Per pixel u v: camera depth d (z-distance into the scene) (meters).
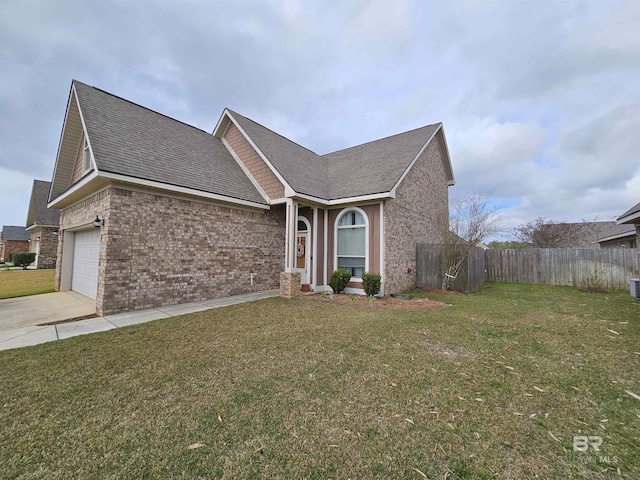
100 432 2.62
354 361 4.19
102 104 9.29
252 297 9.91
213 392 3.32
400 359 4.26
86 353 4.58
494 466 2.20
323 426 2.69
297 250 11.96
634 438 2.52
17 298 9.88
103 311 7.20
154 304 8.13
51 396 3.25
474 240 11.31
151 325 6.23
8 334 5.72
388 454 2.32
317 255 11.36
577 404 3.08
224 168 11.47
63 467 2.20
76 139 10.97
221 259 9.97
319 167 14.23
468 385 3.47
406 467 2.19
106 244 7.32
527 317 6.82
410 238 12.28
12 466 2.21
